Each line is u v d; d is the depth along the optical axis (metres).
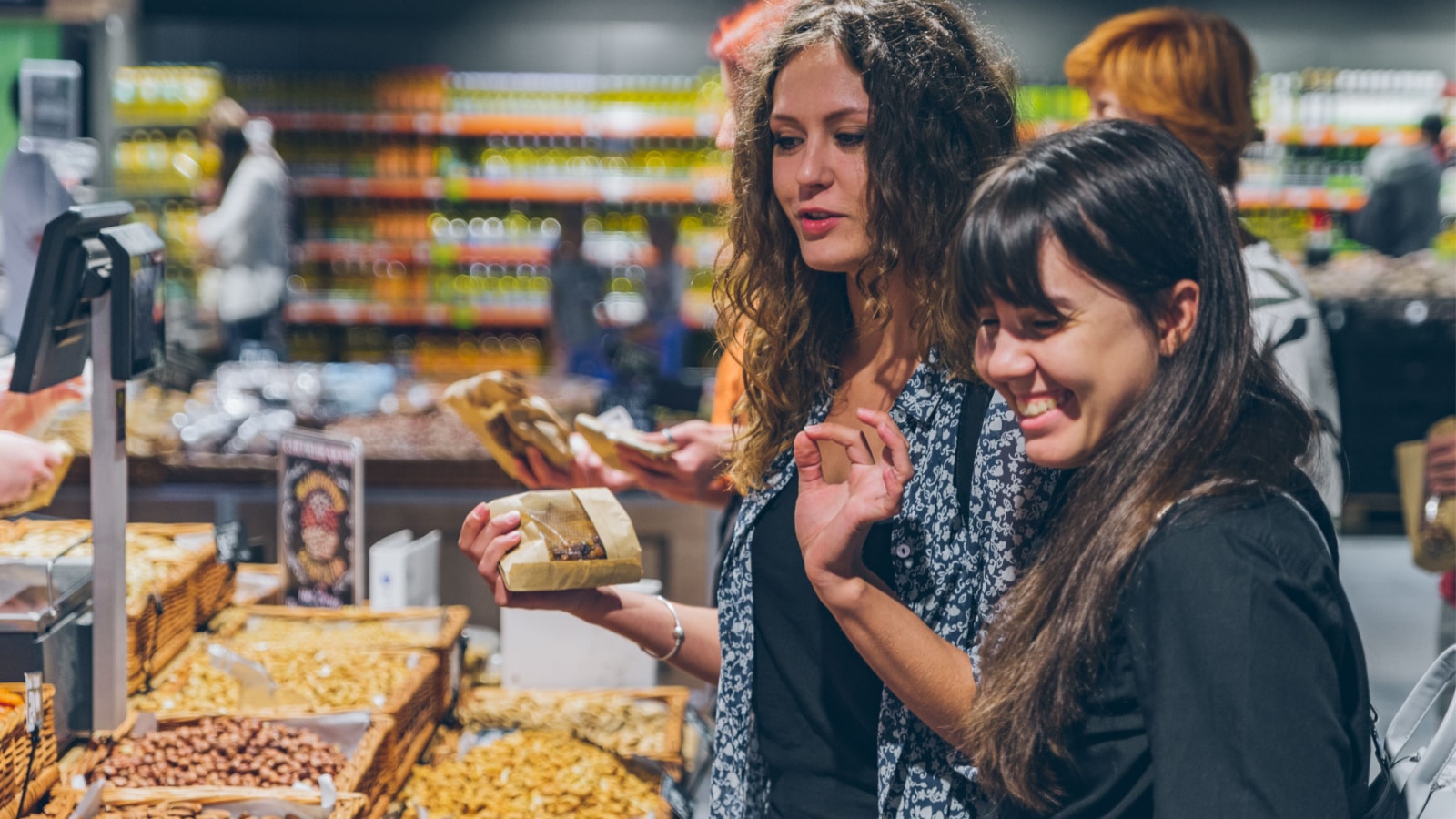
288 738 2.11
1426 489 2.55
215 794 1.92
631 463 2.20
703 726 2.81
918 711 1.30
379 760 2.17
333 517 2.84
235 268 7.34
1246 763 1.00
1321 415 2.00
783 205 1.50
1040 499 1.31
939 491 1.41
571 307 7.97
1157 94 2.19
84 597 2.17
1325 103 9.12
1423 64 9.13
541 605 1.66
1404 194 8.46
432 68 8.84
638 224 9.12
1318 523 1.11
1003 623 1.22
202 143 8.07
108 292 2.04
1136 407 1.11
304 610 2.76
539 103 8.92
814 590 1.43
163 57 8.58
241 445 3.83
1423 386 7.43
